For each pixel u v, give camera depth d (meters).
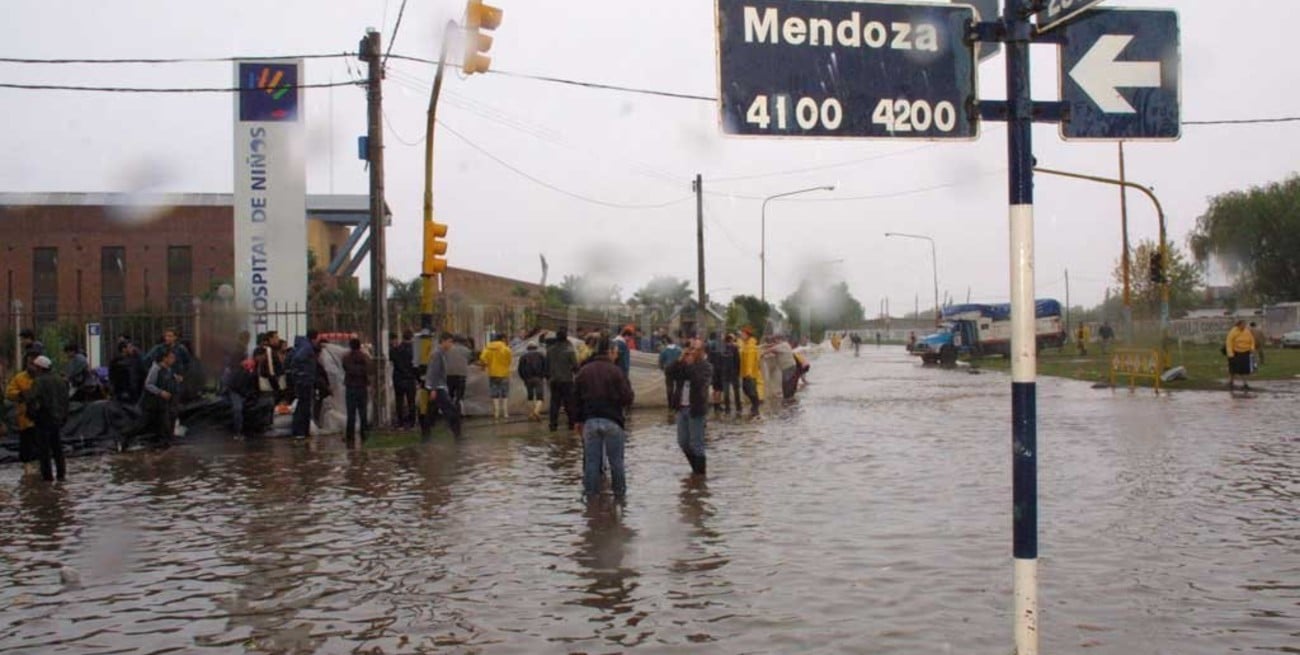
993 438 17.30
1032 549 4.68
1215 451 14.86
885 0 5.17
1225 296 93.00
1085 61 5.11
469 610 7.31
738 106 5.09
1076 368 41.12
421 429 18.81
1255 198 70.00
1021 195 4.74
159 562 9.08
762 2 5.11
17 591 8.14
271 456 16.69
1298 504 10.69
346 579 8.30
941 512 10.55
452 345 19.92
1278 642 6.29
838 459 14.98
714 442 17.62
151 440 18.30
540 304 41.53
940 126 5.17
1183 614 6.87
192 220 48.78
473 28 15.90
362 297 39.06
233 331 21.00
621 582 7.99
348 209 53.03
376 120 19.91
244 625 7.08
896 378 40.25
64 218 48.59
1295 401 23.72
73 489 13.61
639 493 12.23
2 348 21.23
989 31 4.99
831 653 6.19
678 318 54.19
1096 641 6.32
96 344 22.89
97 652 6.57
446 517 10.91
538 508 11.35
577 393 11.91
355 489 13.02
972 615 6.89
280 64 22.44
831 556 8.69
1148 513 10.27
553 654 6.30
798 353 34.47
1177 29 5.19
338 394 20.42
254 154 22.42
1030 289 4.68
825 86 5.14
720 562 8.56
